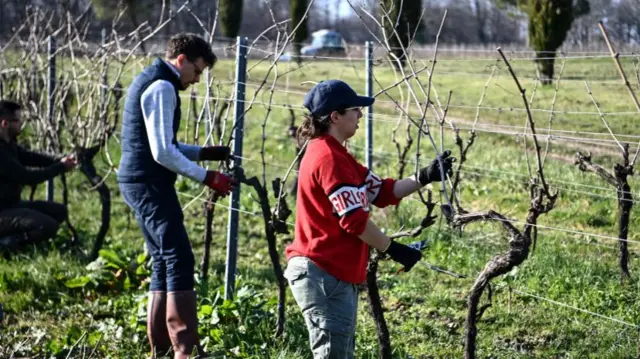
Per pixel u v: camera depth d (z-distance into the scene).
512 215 7.90
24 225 7.22
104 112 7.51
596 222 7.39
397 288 6.21
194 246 7.88
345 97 3.59
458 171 5.38
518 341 5.18
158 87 4.45
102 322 5.63
